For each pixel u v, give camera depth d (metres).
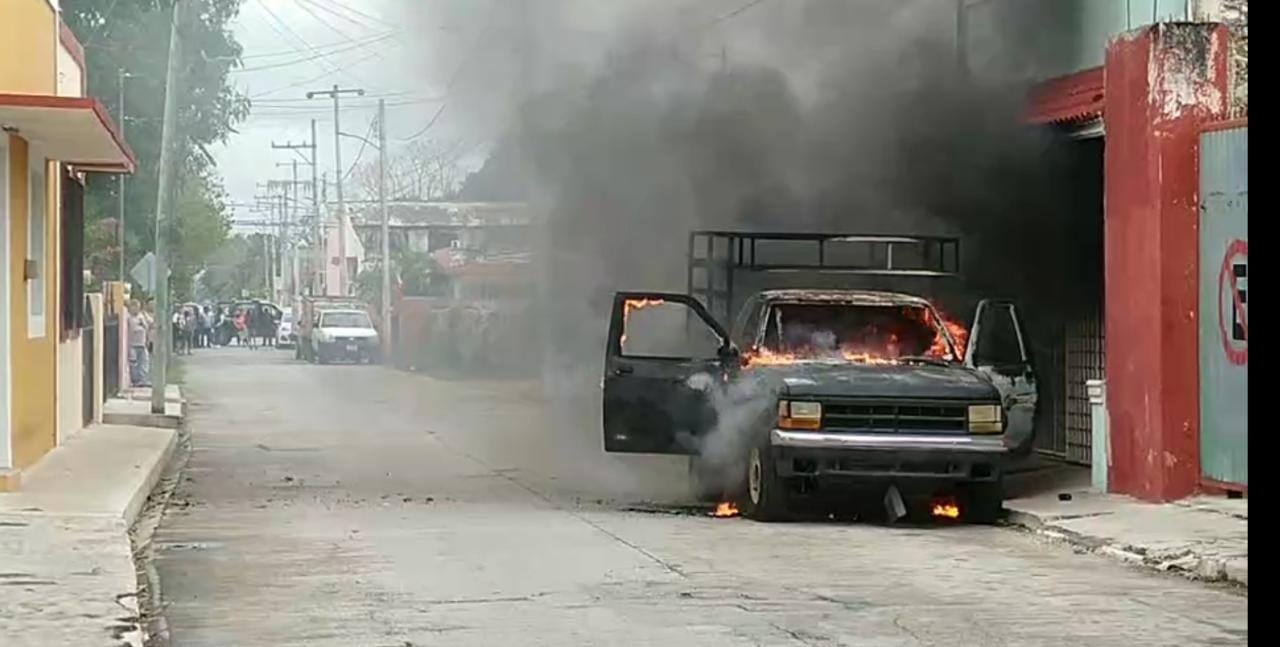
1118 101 20.52
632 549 16.36
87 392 31.70
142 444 27.39
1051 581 14.71
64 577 13.78
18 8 22.95
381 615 12.65
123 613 12.21
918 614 12.77
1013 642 11.67
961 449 18.28
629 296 20.64
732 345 19.97
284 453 29.16
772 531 18.02
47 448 25.05
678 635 11.78
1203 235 19.41
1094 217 24.86
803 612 12.77
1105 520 18.30
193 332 92.50
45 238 24.42
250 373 63.31
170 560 15.70
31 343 23.00
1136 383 20.22
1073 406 25.47
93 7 43.56
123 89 44.12
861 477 18.30
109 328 42.28
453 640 11.64
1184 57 19.69
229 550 16.39
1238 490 18.95
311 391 50.38
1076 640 11.79
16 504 18.59
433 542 16.91
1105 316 21.72
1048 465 24.89
